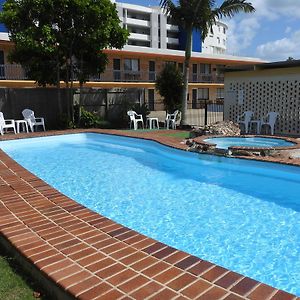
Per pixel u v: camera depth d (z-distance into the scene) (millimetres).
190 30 17109
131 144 13250
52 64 16547
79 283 2752
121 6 68625
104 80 30109
